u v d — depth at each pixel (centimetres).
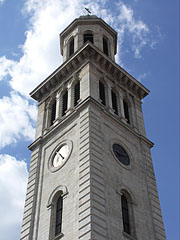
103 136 4456
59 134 4812
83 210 3662
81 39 5944
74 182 4066
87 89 4856
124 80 5566
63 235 3750
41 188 4503
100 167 4056
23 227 4272
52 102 5534
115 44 6481
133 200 4222
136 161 4725
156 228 4203
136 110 5488
